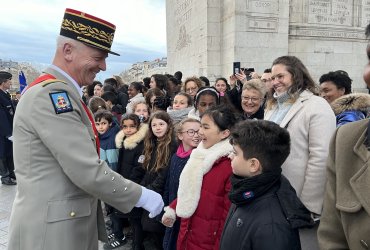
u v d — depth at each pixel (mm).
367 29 1221
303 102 2281
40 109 1503
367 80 1127
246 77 4891
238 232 1513
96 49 1711
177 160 2689
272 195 1502
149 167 3115
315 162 2104
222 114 2158
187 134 2631
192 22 12094
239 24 9727
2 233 3750
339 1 10938
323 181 2092
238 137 1593
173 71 15633
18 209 1597
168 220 2383
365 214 1069
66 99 1558
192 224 2139
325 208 1293
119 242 3527
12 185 5648
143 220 3033
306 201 2121
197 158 2180
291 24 10523
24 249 1558
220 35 10617
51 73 1683
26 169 1563
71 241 1581
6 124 5480
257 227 1436
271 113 2582
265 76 3930
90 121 1771
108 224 3910
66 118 1525
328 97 3146
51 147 1495
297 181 2201
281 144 1545
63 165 1513
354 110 2436
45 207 1546
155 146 3145
